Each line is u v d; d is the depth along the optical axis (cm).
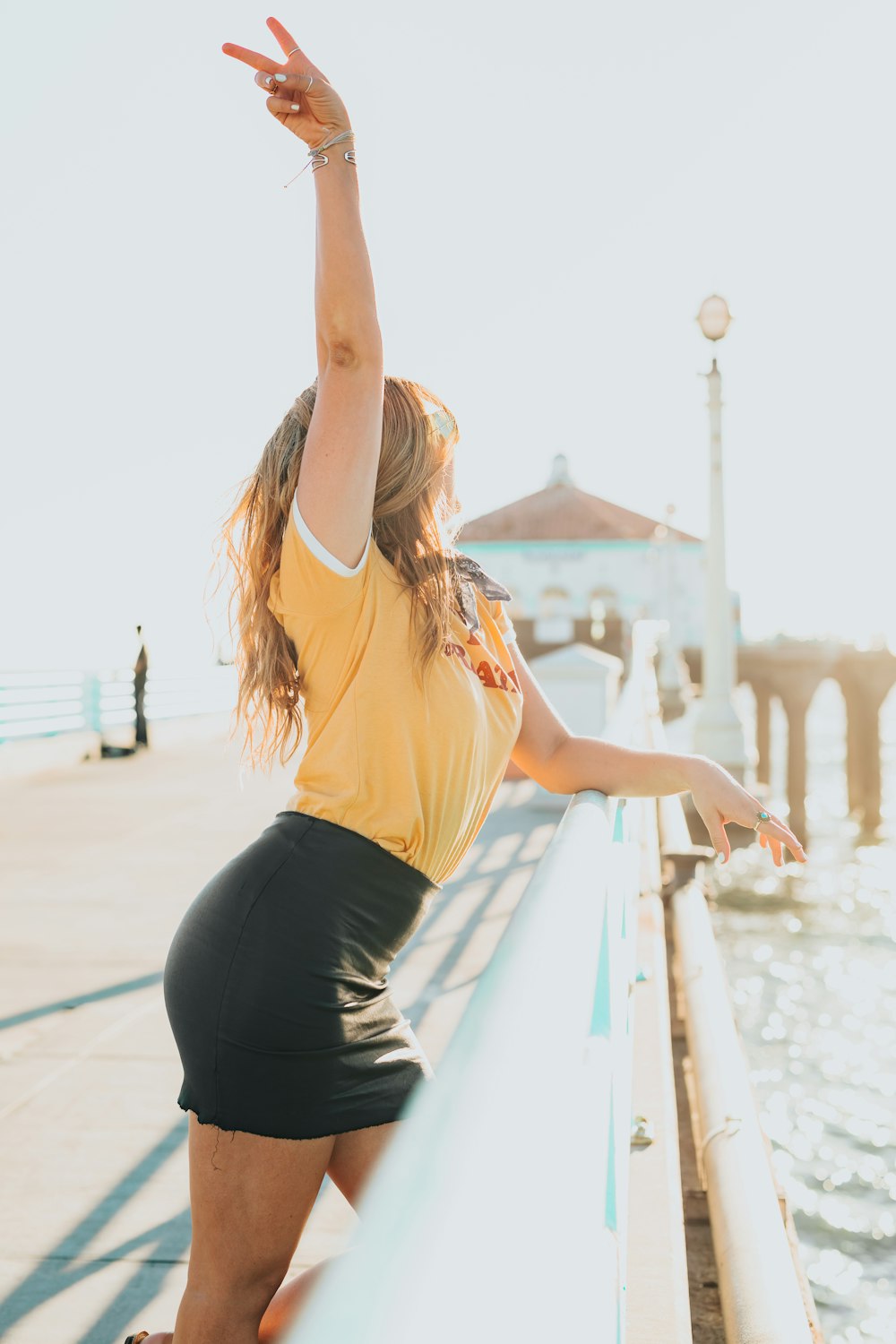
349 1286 56
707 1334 324
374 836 154
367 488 151
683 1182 418
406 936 159
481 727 163
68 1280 291
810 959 2370
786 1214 379
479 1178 62
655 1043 397
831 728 12456
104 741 1658
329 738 156
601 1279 96
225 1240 149
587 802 183
